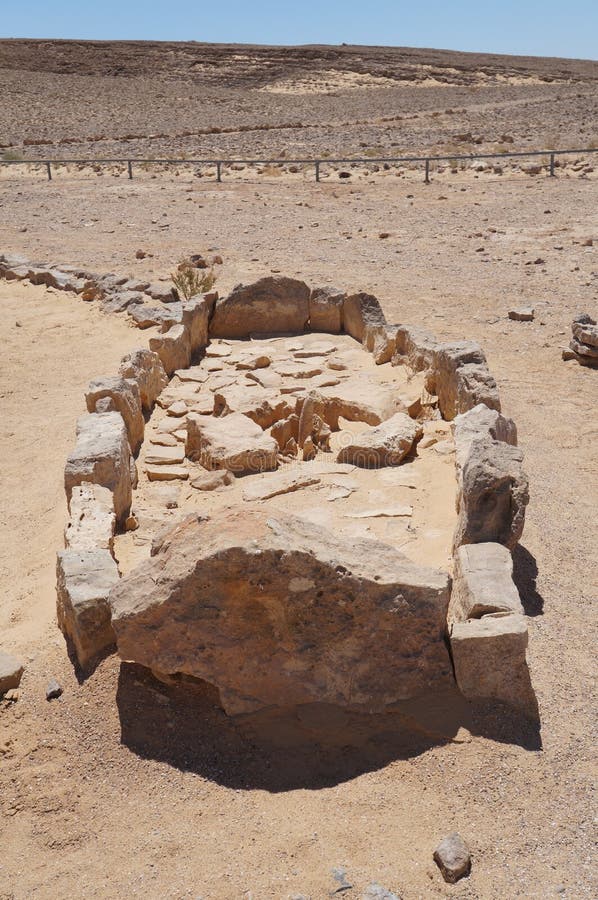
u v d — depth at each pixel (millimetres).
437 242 17438
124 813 4309
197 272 15461
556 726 4691
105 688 4863
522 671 4668
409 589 4680
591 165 25297
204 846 4086
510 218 19297
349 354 11258
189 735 4676
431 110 48531
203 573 4551
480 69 70812
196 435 8500
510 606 4820
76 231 19875
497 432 7242
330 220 20031
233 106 54125
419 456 8133
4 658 5051
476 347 8953
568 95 52344
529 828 4117
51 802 4371
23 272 15984
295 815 4230
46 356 12156
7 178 28656
